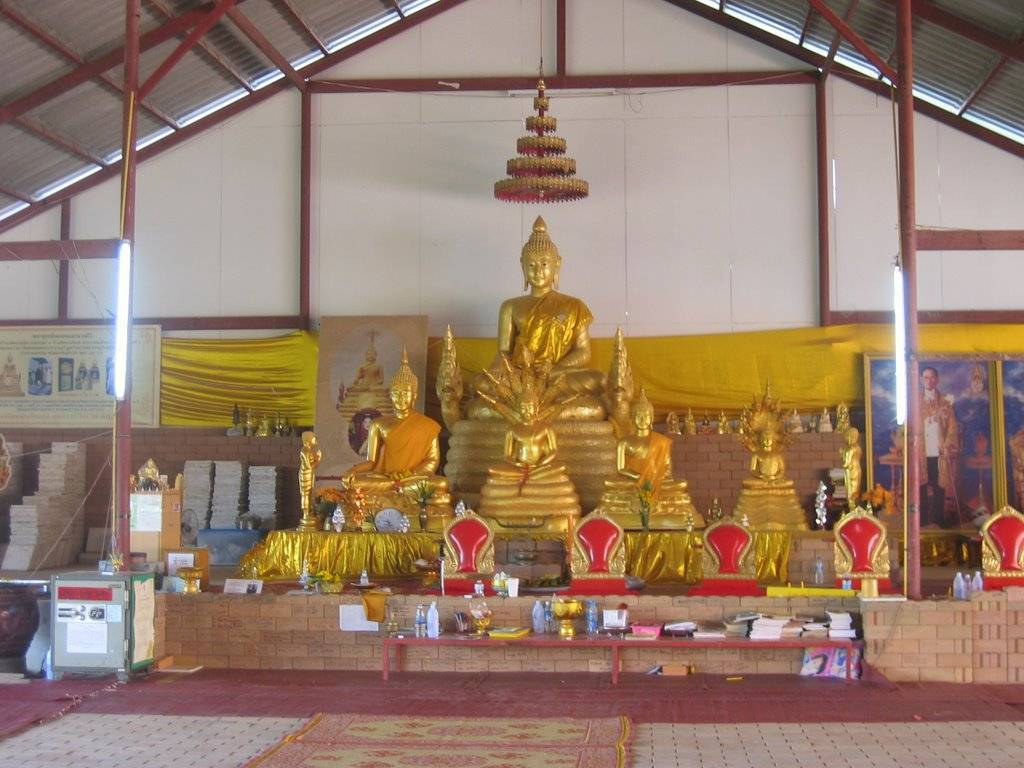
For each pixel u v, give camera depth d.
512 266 16.00
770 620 9.05
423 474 13.66
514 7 16.09
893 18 13.86
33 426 16.11
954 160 15.51
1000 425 14.93
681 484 13.34
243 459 15.77
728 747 7.00
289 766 6.61
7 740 7.28
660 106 15.90
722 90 15.84
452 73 16.12
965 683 8.84
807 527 13.27
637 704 8.17
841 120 15.68
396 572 12.48
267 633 9.68
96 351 16.20
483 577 9.90
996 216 15.41
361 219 16.17
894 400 15.04
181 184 16.33
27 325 16.25
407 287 16.06
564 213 15.95
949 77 14.77
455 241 16.08
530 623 9.49
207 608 9.76
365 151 16.19
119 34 13.82
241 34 14.66
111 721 7.79
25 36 13.18
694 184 15.83
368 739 7.21
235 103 16.19
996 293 15.46
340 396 15.48
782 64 15.77
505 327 14.97
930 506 14.92
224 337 16.19
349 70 16.19
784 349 15.34
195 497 15.48
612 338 15.72
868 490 14.51
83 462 15.91
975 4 13.00
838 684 8.78
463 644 9.12
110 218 16.33
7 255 11.66
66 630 9.12
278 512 15.41
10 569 14.81
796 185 15.71
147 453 16.03
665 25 15.91
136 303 16.25
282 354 15.96
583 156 15.93
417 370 15.47
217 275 16.25
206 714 7.98
